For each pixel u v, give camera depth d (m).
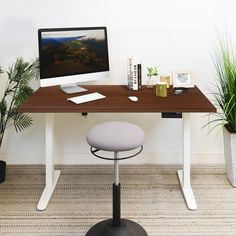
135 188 2.87
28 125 3.02
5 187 2.89
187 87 2.83
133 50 3.03
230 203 2.64
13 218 2.47
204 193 2.78
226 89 2.78
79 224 2.41
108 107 2.31
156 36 3.00
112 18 2.97
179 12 2.95
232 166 2.83
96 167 3.25
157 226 2.38
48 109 2.30
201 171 3.14
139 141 1.97
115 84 3.08
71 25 2.99
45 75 2.54
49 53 2.53
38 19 2.97
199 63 3.04
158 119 3.19
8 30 3.00
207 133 3.21
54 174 2.98
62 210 2.57
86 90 2.77
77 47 2.64
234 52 3.00
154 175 3.09
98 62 2.76
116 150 1.90
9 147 3.27
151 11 2.95
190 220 2.44
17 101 2.79
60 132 3.24
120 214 2.29
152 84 3.03
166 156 3.28
